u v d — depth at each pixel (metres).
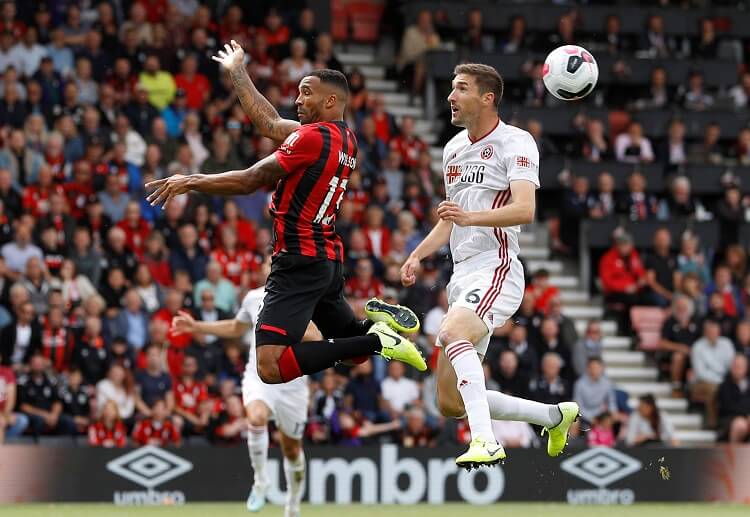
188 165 61.81
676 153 73.25
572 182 68.81
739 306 66.00
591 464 53.50
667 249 66.81
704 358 62.28
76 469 49.19
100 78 65.06
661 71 76.19
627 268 65.94
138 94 63.62
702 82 77.25
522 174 29.14
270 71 69.50
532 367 57.69
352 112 68.38
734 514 48.22
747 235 69.38
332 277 29.66
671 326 63.59
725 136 75.12
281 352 28.98
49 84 62.44
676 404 62.75
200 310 55.78
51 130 61.69
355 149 29.81
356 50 78.81
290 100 68.19
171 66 66.88
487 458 27.89
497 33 77.19
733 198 69.75
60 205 56.91
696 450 54.47
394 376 55.31
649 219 67.81
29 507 47.38
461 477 52.09
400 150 68.19
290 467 40.03
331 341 29.38
